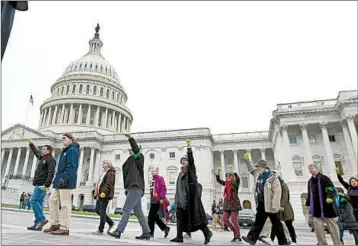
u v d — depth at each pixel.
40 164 9.30
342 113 42.56
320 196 8.13
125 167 8.41
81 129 70.88
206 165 54.88
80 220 21.45
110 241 6.59
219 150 60.88
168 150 58.59
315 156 44.94
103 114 77.25
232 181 9.74
